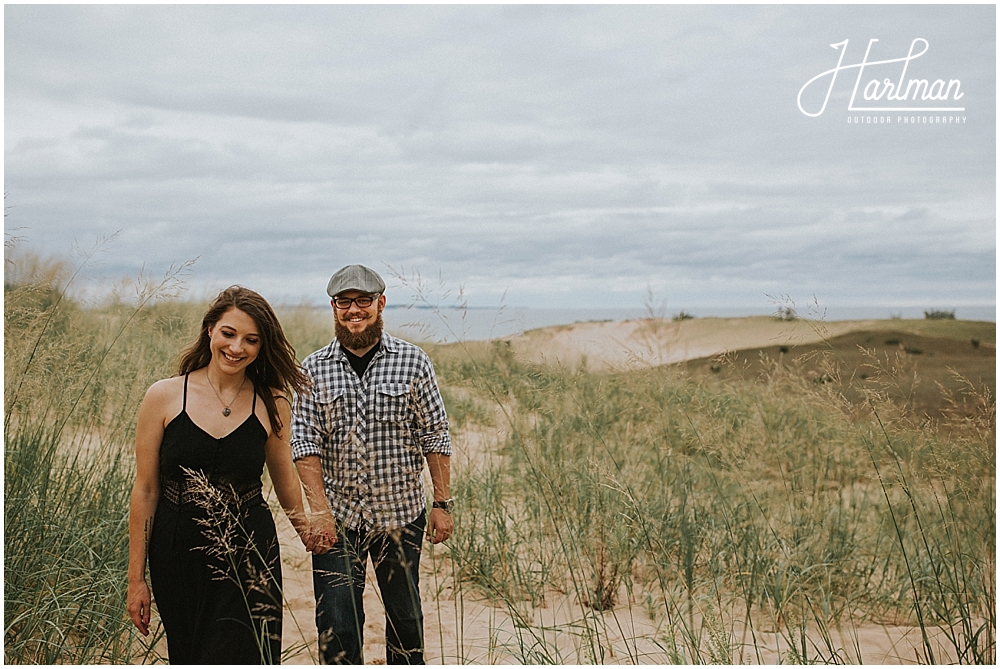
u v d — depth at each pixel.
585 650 4.38
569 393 7.09
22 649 3.81
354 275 3.81
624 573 5.38
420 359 3.90
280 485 3.65
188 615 3.35
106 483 5.05
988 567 5.27
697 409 6.96
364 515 3.70
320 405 3.77
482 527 6.18
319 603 3.64
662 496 6.27
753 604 5.14
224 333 3.32
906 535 5.92
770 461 6.66
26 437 4.92
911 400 5.29
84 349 5.67
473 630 4.74
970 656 4.38
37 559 4.21
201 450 3.28
